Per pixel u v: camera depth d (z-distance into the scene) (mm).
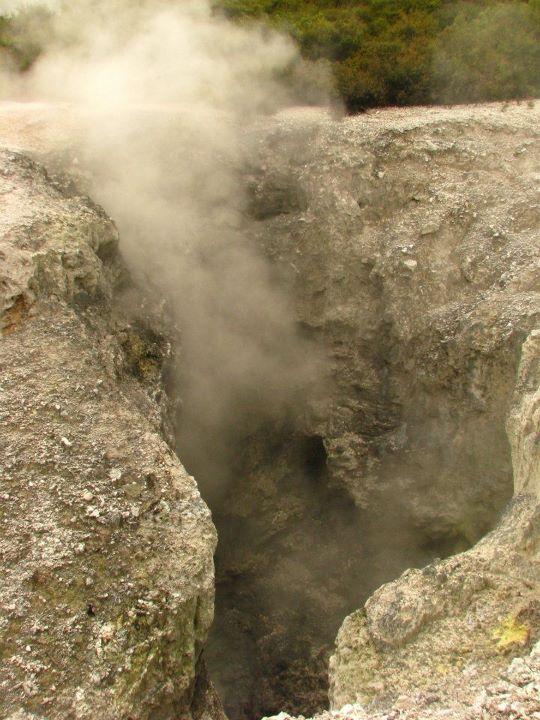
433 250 8945
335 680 5441
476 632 5094
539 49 11523
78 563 5086
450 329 8250
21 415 5895
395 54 12008
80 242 7406
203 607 5336
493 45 11695
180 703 5113
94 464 5707
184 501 5699
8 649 4621
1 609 4758
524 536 5473
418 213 9297
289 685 9859
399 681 4945
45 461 5613
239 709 9961
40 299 6773
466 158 9609
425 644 5164
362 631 5551
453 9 13078
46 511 5312
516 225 8758
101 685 4613
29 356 6367
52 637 4715
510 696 4137
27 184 8211
